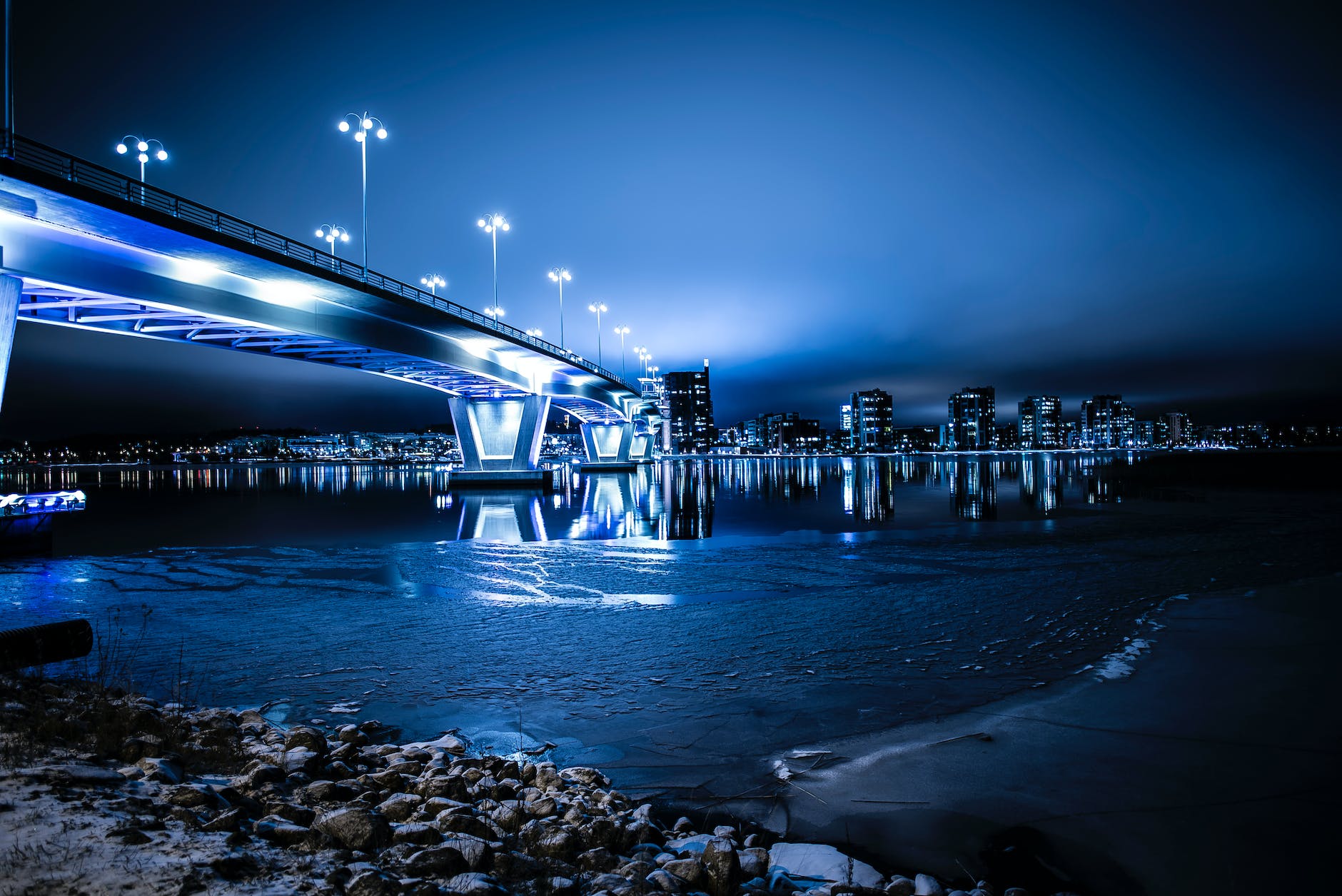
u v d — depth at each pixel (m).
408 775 6.89
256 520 41.16
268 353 49.47
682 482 86.75
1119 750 8.30
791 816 6.90
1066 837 6.47
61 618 15.43
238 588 19.12
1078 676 11.02
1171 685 10.52
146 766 5.75
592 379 88.56
